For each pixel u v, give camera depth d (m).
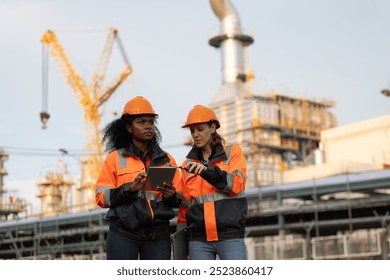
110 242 5.74
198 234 5.86
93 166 76.56
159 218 5.73
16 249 46.22
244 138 94.06
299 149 101.88
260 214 38.06
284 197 38.19
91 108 78.50
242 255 5.82
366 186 36.28
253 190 39.28
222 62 104.81
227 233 5.78
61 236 44.38
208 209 5.80
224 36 104.56
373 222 36.38
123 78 79.06
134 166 5.87
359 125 84.56
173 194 5.65
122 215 5.63
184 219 6.05
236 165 5.90
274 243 35.19
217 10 105.00
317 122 102.56
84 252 47.53
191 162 5.69
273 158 93.06
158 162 5.89
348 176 37.38
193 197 5.92
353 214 39.22
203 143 5.95
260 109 95.12
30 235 49.69
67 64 78.75
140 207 5.64
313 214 39.59
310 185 37.66
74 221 43.91
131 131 5.93
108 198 5.69
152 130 5.94
